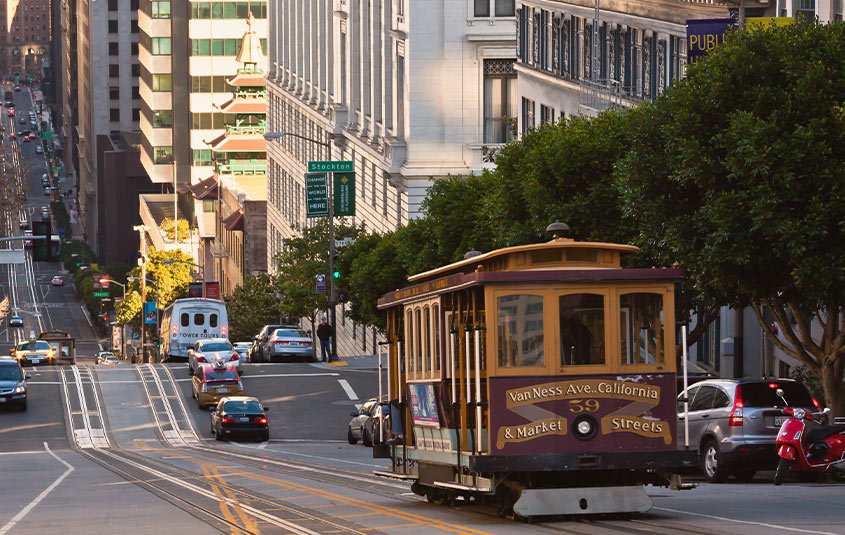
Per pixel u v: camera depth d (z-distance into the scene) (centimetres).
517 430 5841
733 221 8025
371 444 14288
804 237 7856
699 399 8712
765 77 8469
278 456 12988
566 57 19450
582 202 10981
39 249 18075
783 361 13325
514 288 5872
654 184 8912
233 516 6756
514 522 5972
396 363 7281
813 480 8281
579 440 5869
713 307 10581
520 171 12038
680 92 8744
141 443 15650
